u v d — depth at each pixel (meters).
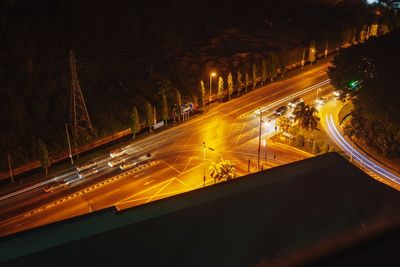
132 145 58.56
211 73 74.25
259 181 12.31
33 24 74.94
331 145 57.56
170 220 10.84
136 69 73.00
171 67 74.50
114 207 11.54
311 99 69.25
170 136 60.56
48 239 10.45
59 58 72.62
